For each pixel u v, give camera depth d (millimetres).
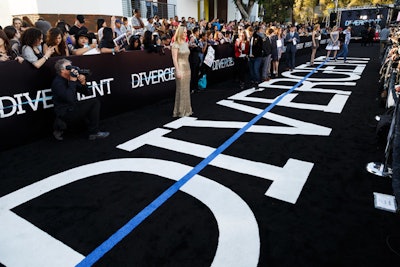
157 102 6301
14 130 3869
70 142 4102
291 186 2865
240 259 1967
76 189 2861
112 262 1958
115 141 4098
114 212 2500
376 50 16859
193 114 5355
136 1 13430
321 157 3500
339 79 8492
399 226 2287
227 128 4566
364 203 2582
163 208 2543
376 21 21734
